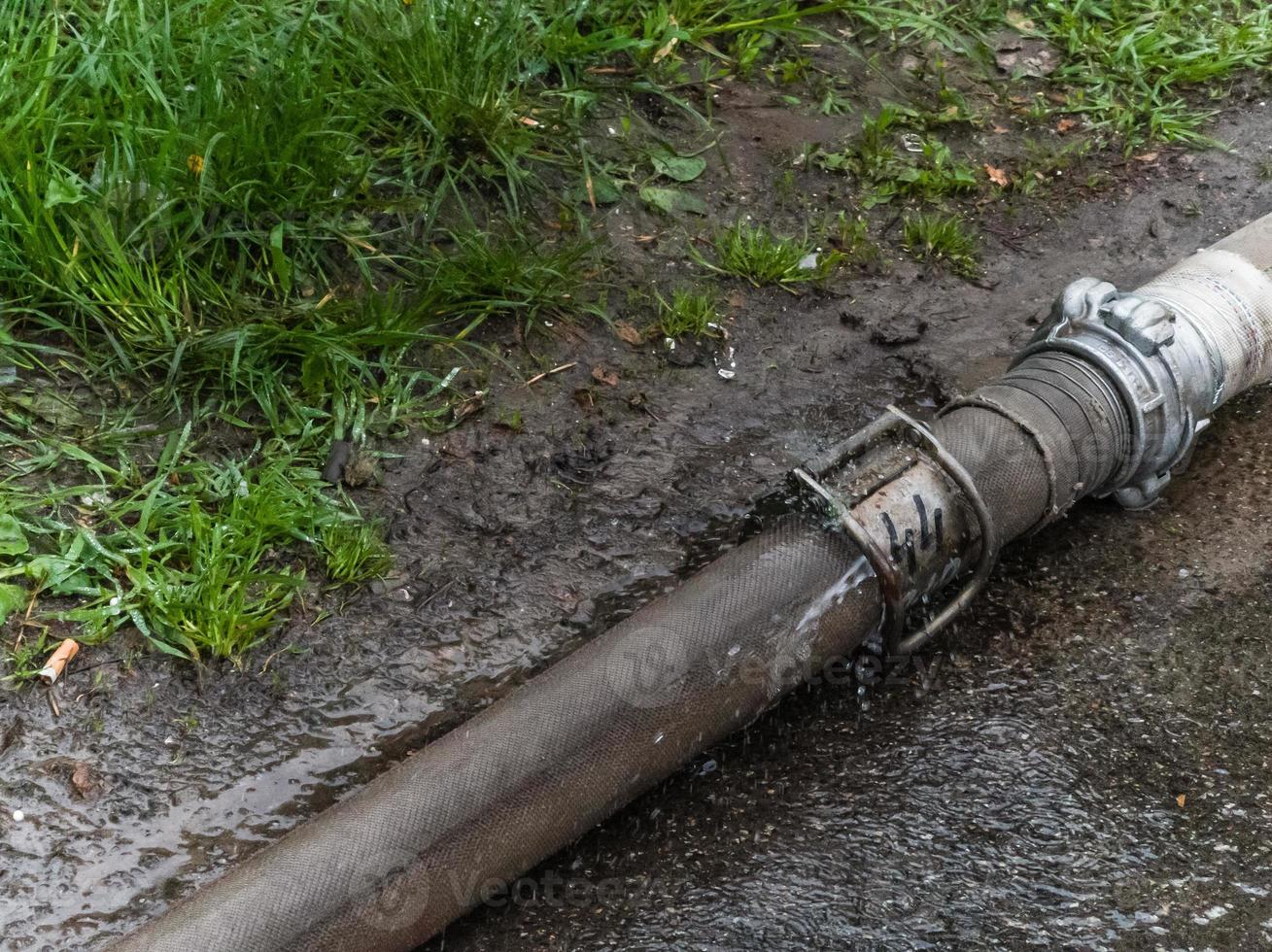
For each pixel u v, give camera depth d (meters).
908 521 2.04
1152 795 2.04
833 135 2.47
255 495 2.12
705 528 2.17
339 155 2.27
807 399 2.26
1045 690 2.09
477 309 2.27
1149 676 2.10
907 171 2.44
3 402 2.15
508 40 2.38
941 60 2.55
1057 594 2.15
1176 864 2.01
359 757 2.04
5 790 2.01
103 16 2.29
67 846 1.99
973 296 2.36
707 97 2.46
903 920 1.98
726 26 2.50
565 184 2.37
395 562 2.12
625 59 2.46
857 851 2.01
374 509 2.15
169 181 2.21
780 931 1.97
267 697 2.06
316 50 2.32
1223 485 2.23
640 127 2.43
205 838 2.01
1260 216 2.45
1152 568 2.16
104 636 2.06
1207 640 2.12
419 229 2.30
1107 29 2.62
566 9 2.44
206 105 2.25
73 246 2.19
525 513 2.16
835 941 1.97
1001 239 2.41
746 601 2.02
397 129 2.33
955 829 2.02
